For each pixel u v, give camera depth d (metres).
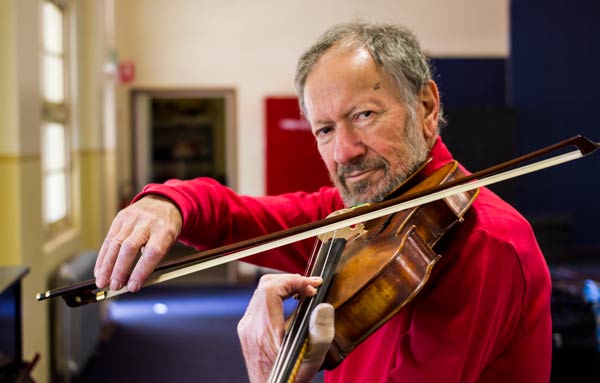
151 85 7.37
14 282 2.57
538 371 1.23
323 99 1.22
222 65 7.40
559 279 4.10
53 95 5.13
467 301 1.10
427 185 1.24
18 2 3.78
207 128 8.84
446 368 1.08
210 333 5.63
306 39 7.41
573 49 7.67
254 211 1.56
